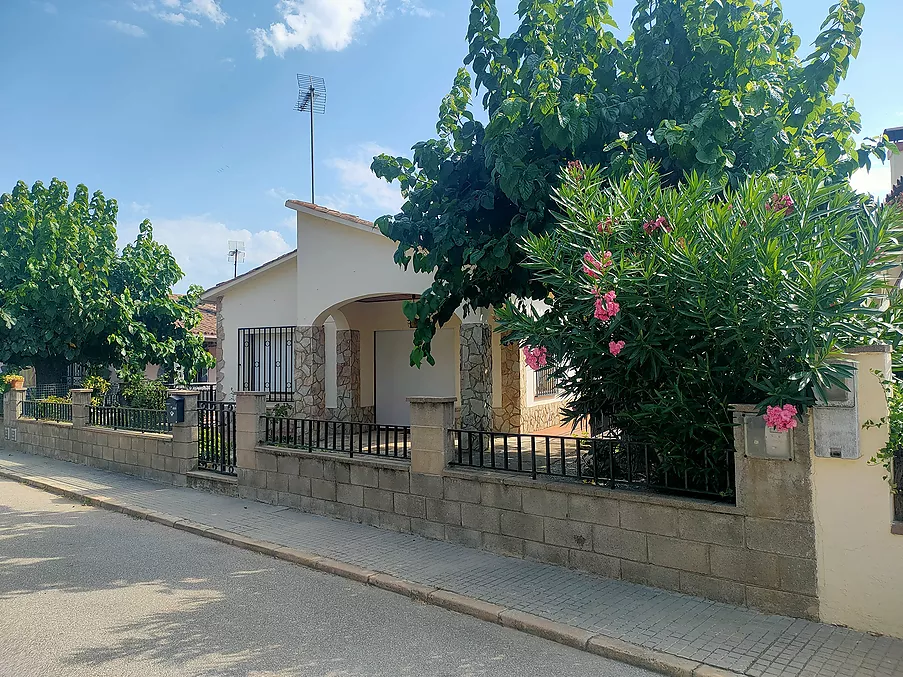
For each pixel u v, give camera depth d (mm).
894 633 4449
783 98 6441
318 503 8461
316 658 4492
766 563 4945
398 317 14438
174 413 10688
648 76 6652
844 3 6109
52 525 8492
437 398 7156
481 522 6746
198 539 7715
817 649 4340
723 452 5332
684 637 4574
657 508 5500
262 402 9508
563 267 5574
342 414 14055
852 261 4680
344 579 6195
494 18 7832
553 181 6969
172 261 19938
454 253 7625
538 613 5066
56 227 16859
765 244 4730
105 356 18109
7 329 16094
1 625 5102
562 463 6348
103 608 5465
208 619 5207
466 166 7918
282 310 14406
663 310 5199
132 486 10727
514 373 12336
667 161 6699
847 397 4590
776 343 4871
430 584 5789
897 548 4445
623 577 5711
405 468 7453
